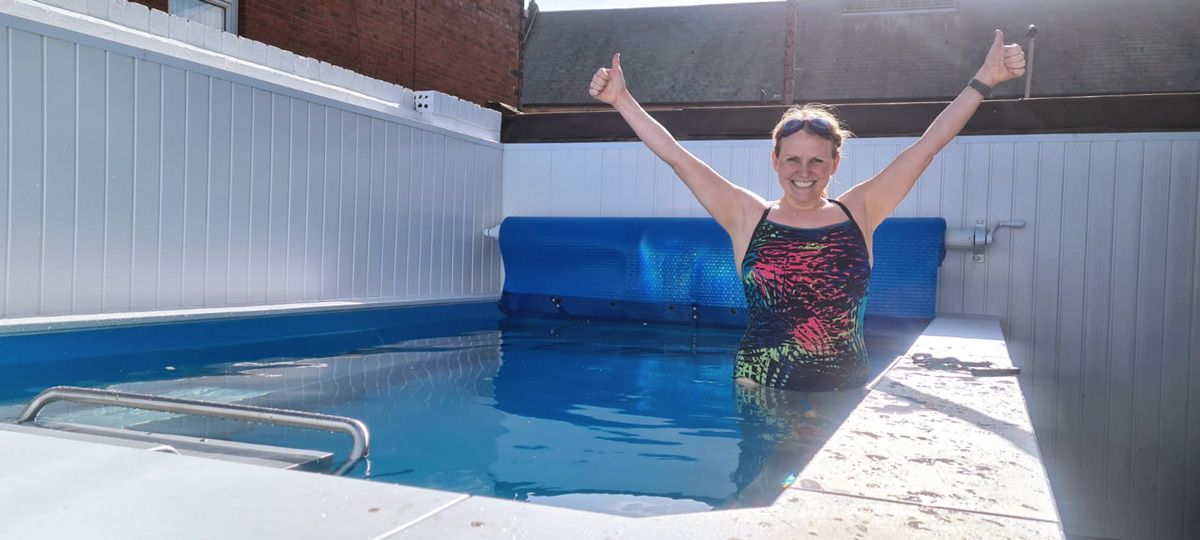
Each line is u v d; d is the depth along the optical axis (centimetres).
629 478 168
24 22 309
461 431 214
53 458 121
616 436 208
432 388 283
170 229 372
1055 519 100
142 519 95
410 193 528
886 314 468
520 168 617
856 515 101
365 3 736
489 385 291
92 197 338
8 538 88
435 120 554
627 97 289
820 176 263
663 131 291
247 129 411
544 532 92
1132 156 478
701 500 153
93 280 339
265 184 423
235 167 405
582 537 91
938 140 272
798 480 117
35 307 316
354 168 482
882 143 522
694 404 251
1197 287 467
